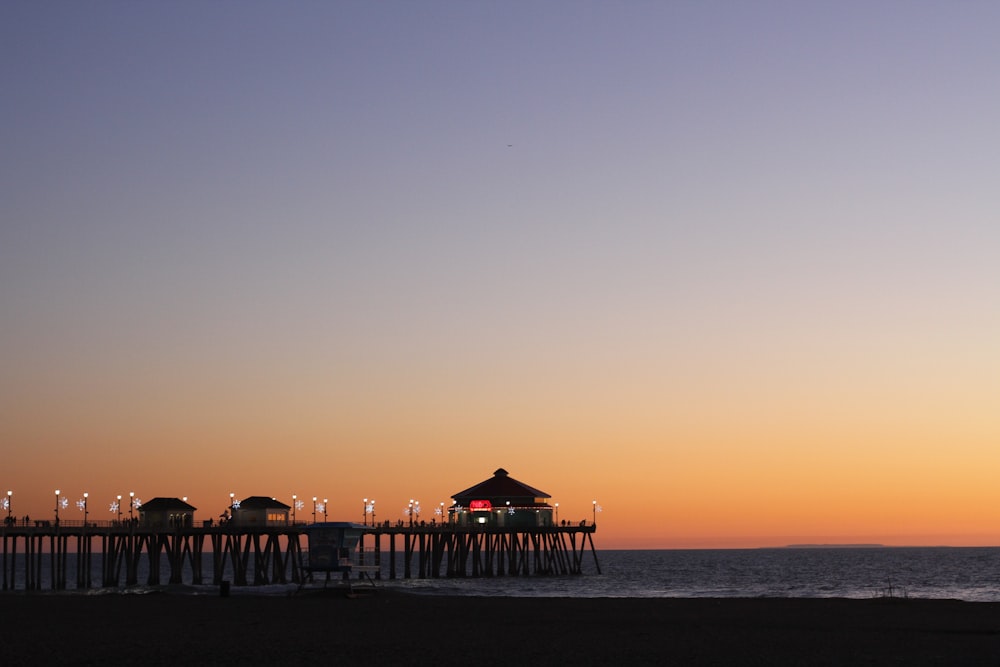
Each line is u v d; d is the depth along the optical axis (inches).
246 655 1900.8
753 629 2372.0
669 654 1931.6
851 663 1817.2
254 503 5054.1
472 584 5157.5
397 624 2459.4
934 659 1859.0
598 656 1899.6
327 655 1900.8
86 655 1897.1
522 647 2023.9
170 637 2169.0
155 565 4805.6
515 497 5885.8
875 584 5585.6
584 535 6259.8
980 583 5733.3
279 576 5068.9
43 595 3789.4
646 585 5315.0
